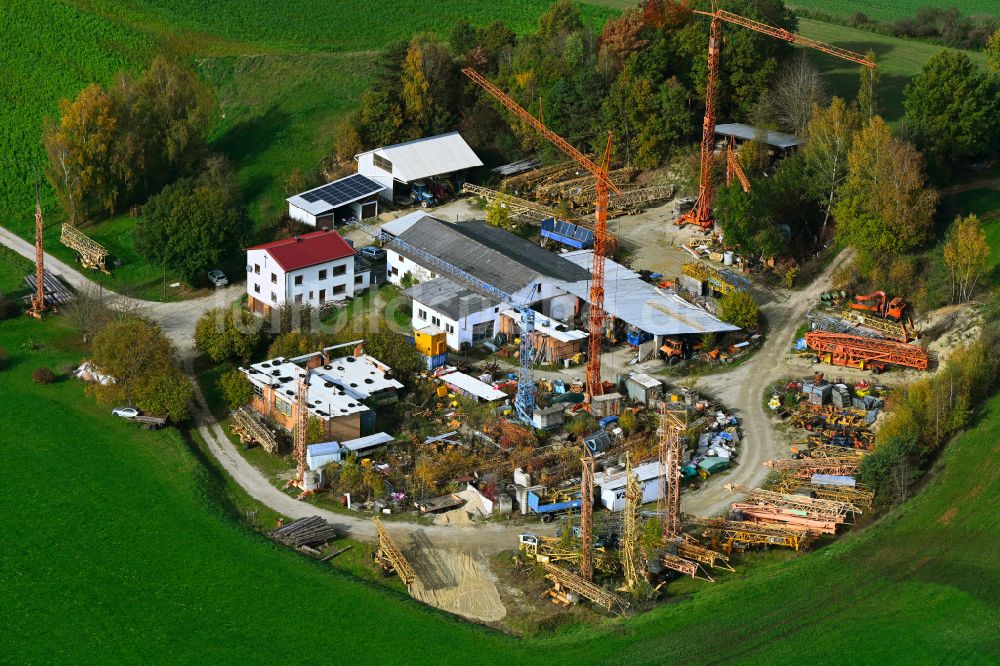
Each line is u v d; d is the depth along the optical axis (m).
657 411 145.25
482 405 147.00
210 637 113.06
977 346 138.62
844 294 164.75
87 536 126.94
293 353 153.88
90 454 140.50
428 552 124.12
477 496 131.00
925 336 154.62
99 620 115.62
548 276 162.75
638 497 118.94
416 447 139.50
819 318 160.50
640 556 118.44
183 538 126.00
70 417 147.88
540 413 141.00
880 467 127.25
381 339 153.88
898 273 161.62
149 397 145.62
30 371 158.12
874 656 107.25
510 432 140.00
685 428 119.31
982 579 114.94
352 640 112.25
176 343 164.25
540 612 115.69
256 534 127.19
